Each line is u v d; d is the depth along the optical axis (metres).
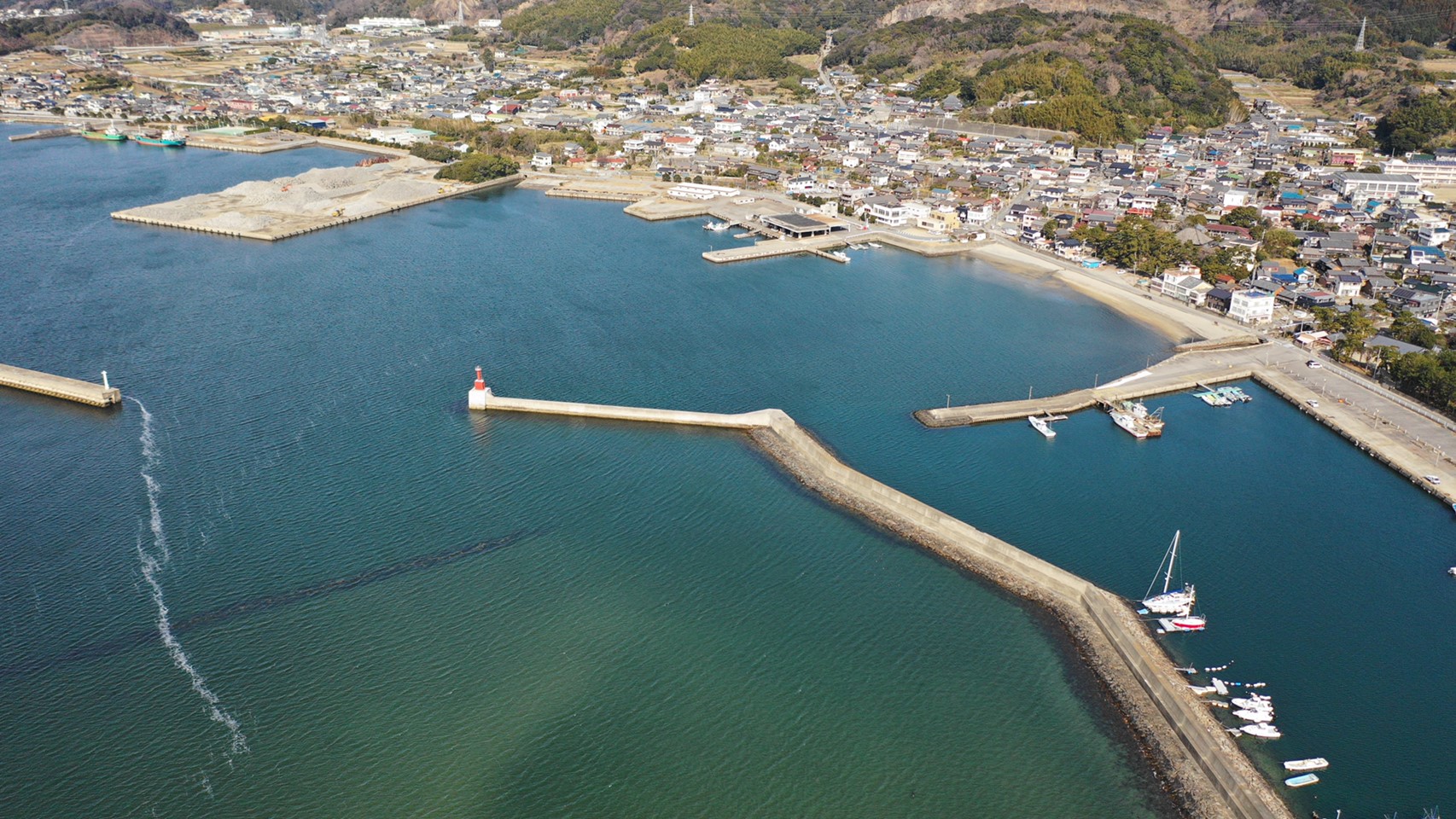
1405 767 81.94
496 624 97.38
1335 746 84.00
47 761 79.56
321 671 90.25
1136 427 139.88
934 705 88.88
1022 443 137.88
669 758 82.12
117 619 96.19
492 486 122.94
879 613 100.94
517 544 110.75
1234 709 87.75
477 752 81.88
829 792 79.38
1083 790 80.25
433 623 97.06
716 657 93.88
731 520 117.19
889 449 135.12
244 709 85.50
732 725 85.81
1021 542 114.00
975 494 124.00
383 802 76.75
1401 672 93.25
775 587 104.81
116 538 109.50
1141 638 96.69
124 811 75.25
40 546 107.50
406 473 125.62
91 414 140.12
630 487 124.06
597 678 90.62
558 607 100.19
